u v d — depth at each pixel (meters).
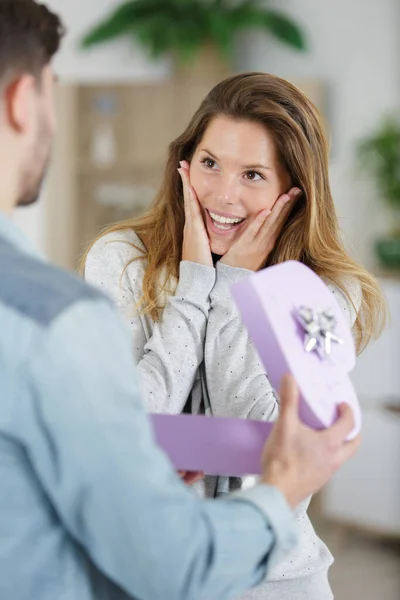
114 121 7.11
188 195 1.89
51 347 0.99
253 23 6.82
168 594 1.04
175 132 7.01
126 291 1.94
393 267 5.66
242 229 1.93
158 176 7.07
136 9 7.02
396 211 6.11
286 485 1.16
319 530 5.06
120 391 1.02
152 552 1.01
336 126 6.64
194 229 1.88
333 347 1.37
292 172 1.91
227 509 1.09
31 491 1.06
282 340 1.28
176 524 1.02
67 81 7.08
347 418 1.25
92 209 7.15
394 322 4.82
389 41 6.38
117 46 7.25
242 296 1.31
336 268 1.95
